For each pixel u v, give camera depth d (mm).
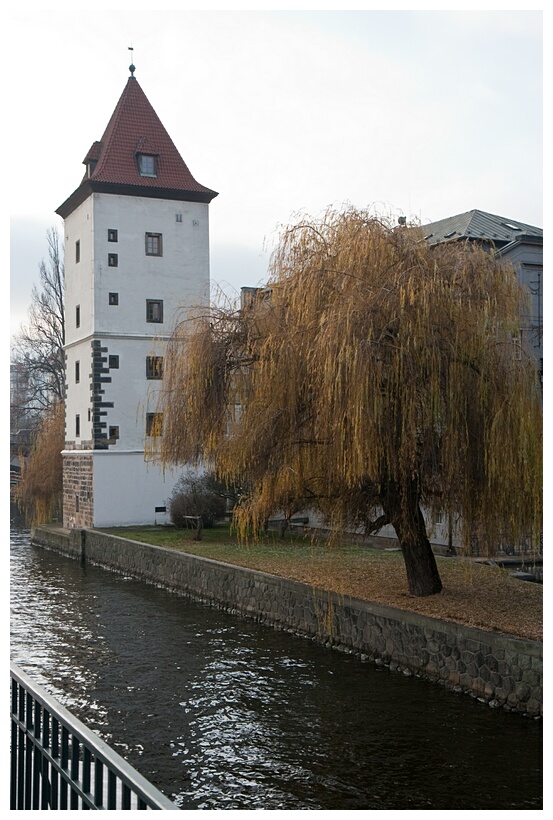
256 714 12977
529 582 17969
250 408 16531
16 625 20438
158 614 21750
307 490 16266
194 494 32469
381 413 13234
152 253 38188
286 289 15680
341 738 11758
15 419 56844
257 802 9734
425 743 11414
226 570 22359
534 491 13562
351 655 16344
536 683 12031
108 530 34875
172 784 10391
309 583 18672
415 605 15594
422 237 14562
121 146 38750
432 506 15781
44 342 53656
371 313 13383
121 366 37250
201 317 18859
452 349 13430
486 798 9656
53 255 53250
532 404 13711
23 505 47438
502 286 14055
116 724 12742
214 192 39125
